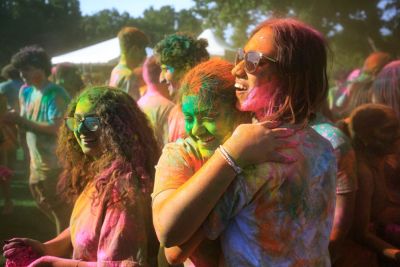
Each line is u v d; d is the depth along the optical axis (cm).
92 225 205
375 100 335
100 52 1695
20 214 682
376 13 2792
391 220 282
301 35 155
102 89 230
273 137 150
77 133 225
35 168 452
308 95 156
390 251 262
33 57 455
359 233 271
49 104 450
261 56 153
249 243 150
